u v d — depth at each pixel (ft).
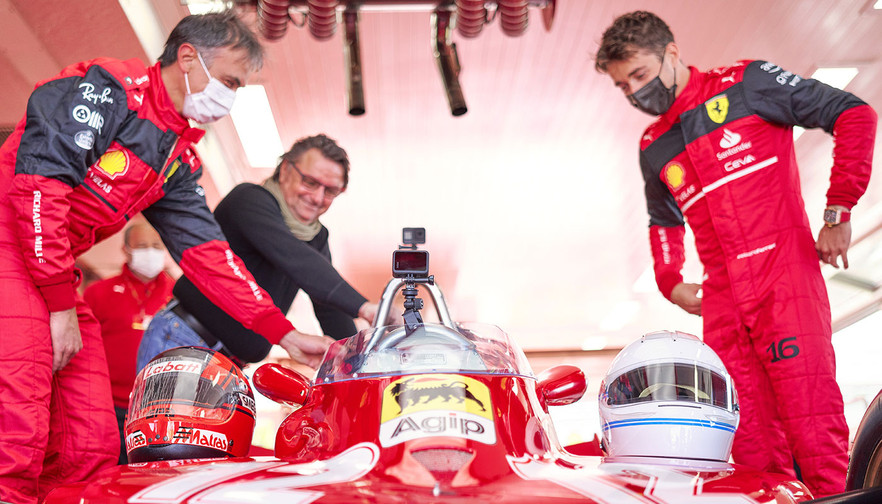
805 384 7.75
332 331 10.57
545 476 4.06
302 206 10.28
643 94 8.75
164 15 15.47
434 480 3.87
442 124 23.07
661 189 9.47
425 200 28.37
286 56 18.84
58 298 6.80
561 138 24.03
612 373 5.80
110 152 7.25
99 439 7.47
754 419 8.16
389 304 5.87
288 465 4.39
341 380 5.19
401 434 4.37
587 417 37.96
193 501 3.56
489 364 5.29
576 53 19.34
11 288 6.68
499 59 19.63
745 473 4.51
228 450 5.94
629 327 44.98
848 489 5.42
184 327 9.20
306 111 21.52
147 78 7.40
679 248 9.67
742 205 8.27
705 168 8.54
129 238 12.99
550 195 28.17
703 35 18.98
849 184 7.99
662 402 5.47
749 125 8.38
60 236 6.76
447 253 33.88
